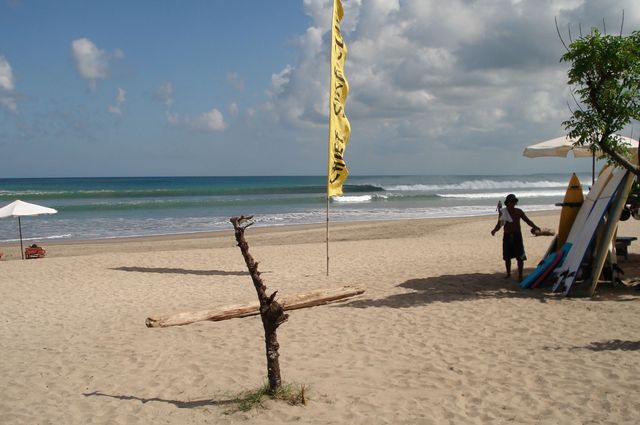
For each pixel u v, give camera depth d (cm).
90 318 882
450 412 466
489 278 1047
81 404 518
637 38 823
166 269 1378
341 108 1140
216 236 2458
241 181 12181
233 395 518
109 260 1540
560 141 1042
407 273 1147
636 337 644
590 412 454
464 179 11662
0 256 1709
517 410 465
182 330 766
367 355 628
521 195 6003
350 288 936
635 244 1428
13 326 851
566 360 577
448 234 2155
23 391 560
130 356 660
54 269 1398
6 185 9350
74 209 4069
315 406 483
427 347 648
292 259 1477
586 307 787
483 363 582
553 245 1017
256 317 834
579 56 809
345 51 1145
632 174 850
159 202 4538
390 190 7062
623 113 796
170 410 493
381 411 471
